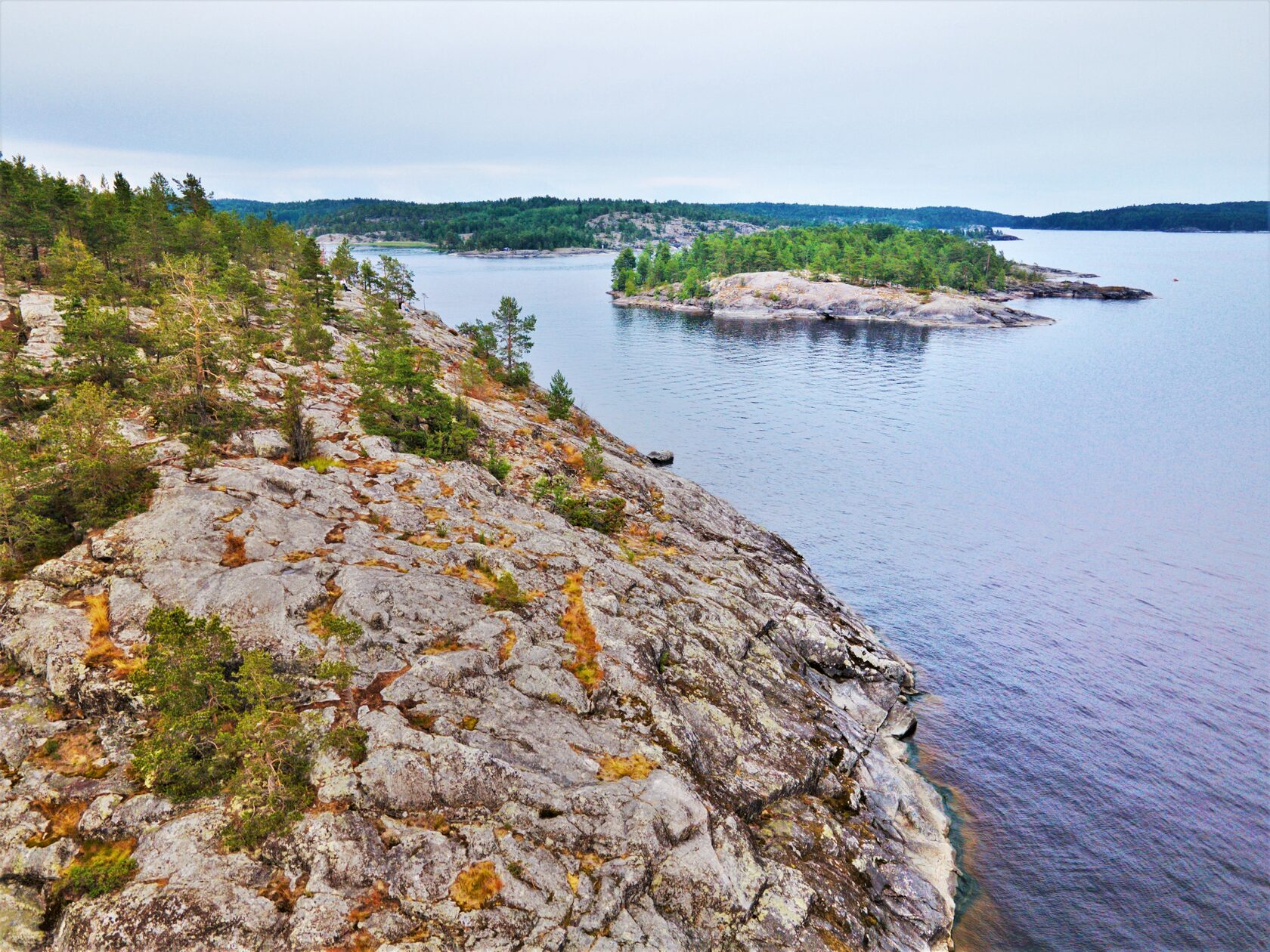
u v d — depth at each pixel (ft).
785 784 130.41
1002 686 189.37
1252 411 465.06
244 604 118.83
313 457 193.26
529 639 132.77
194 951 78.59
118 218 383.24
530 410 335.67
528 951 85.35
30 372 195.93
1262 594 238.48
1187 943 118.01
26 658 108.99
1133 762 160.86
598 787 106.32
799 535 284.82
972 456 383.45
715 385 548.72
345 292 506.89
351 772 98.12
